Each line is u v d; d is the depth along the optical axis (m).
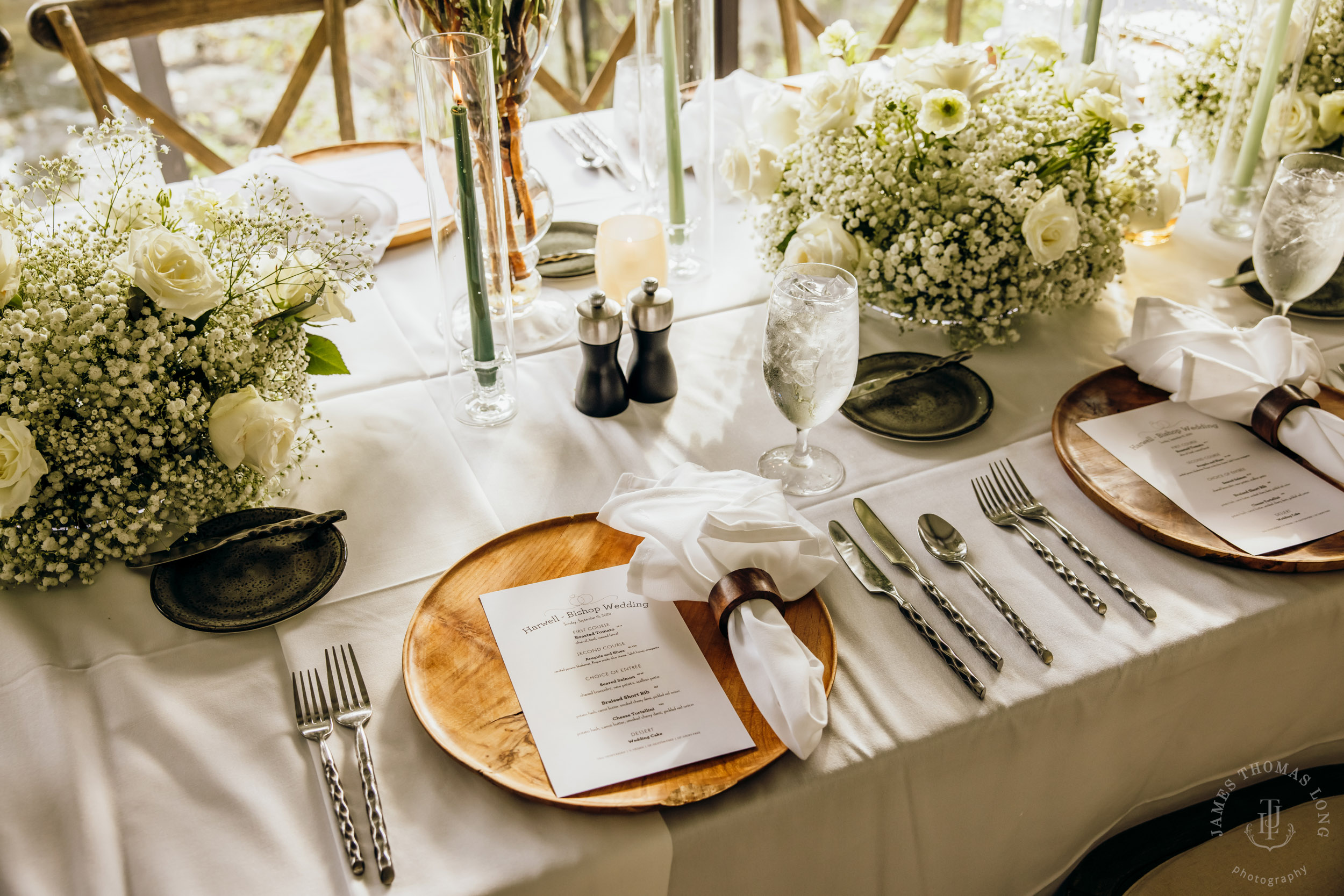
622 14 3.56
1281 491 0.94
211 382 0.92
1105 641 0.81
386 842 0.65
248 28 3.54
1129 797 0.89
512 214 1.24
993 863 0.84
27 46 2.91
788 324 0.84
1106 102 1.15
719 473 0.91
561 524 0.92
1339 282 1.30
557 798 0.66
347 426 1.09
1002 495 0.96
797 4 2.28
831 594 0.86
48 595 0.87
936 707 0.75
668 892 0.69
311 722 0.75
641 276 1.24
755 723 0.72
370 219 1.41
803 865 0.73
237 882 0.65
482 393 1.10
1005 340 1.19
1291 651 0.86
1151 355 1.08
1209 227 1.47
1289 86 1.34
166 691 0.78
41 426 0.84
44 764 0.72
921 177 1.17
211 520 0.93
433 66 0.91
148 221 0.95
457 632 0.80
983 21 3.85
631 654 0.78
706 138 1.33
